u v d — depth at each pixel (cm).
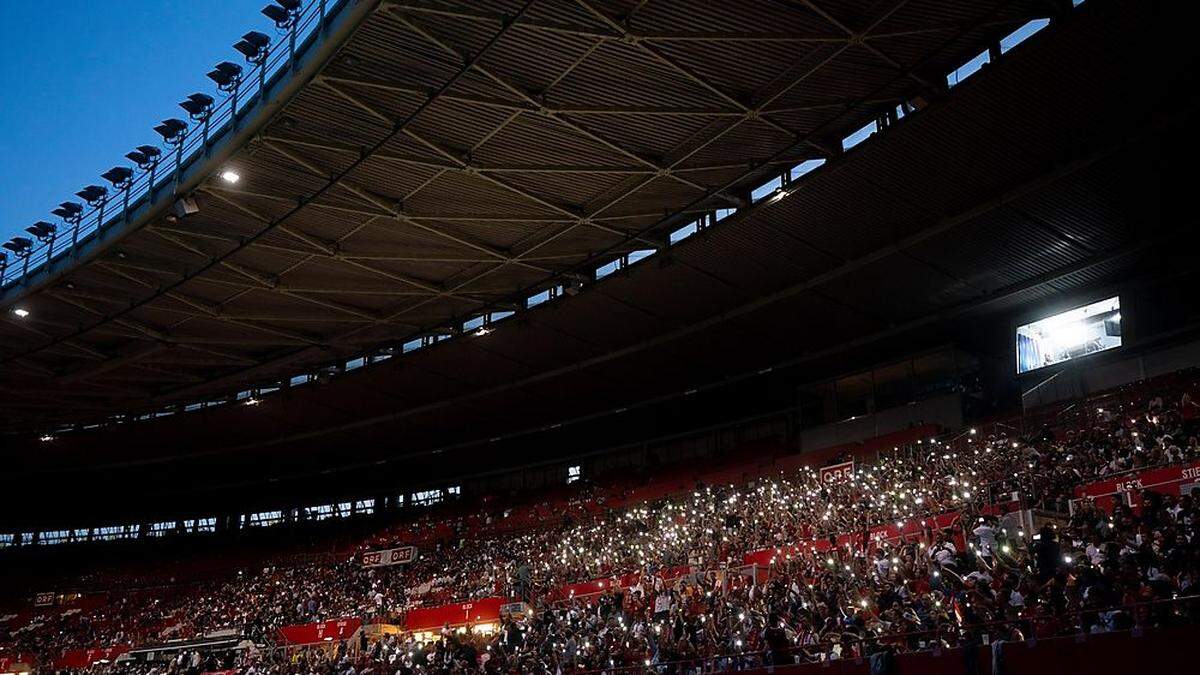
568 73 2839
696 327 4603
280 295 4397
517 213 3678
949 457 3831
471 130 3111
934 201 3512
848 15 2598
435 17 2595
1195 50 2703
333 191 3466
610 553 4562
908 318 4434
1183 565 1908
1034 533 2600
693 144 3225
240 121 3162
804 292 4212
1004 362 4778
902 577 2561
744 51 2750
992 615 2042
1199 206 3450
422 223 3722
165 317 4653
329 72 2819
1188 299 3828
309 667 4328
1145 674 1653
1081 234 3662
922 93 2980
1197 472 2684
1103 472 3008
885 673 1997
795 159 3375
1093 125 3053
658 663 2700
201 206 3516
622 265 4175
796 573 2962
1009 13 2611
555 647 3253
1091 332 4059
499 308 4616
